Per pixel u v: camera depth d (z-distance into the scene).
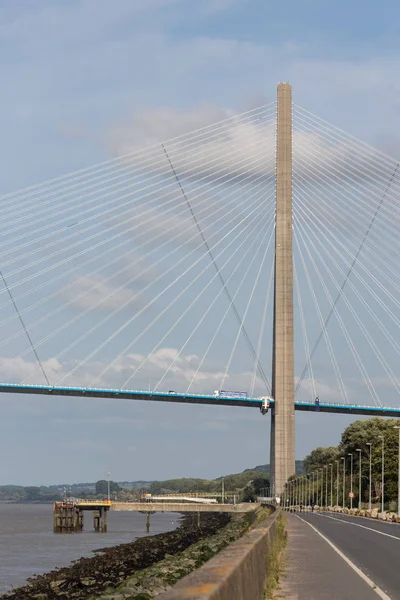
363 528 78.06
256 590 18.52
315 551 43.62
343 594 24.27
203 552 47.34
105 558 110.75
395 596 23.83
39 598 75.12
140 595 25.84
